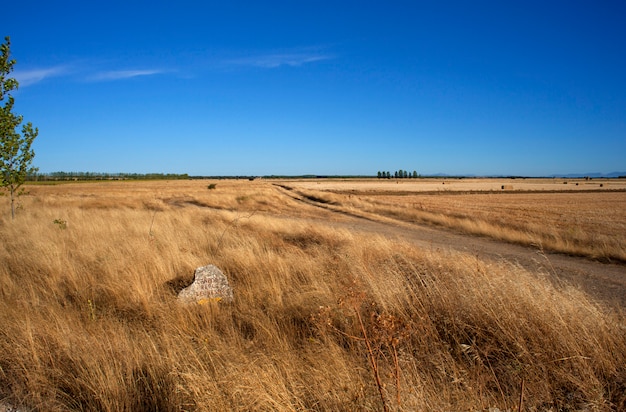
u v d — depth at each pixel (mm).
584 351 3539
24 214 17422
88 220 14469
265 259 7676
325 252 8984
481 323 4262
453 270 6445
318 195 50031
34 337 4105
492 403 3018
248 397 2959
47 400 3225
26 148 14945
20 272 7215
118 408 3078
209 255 8812
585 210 34375
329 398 3031
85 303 5633
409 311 4828
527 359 3527
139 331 4551
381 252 8547
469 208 34531
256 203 37469
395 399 2824
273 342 4223
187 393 3061
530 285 4977
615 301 6688
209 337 4250
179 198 44062
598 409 2826
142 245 8984
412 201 44469
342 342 4199
